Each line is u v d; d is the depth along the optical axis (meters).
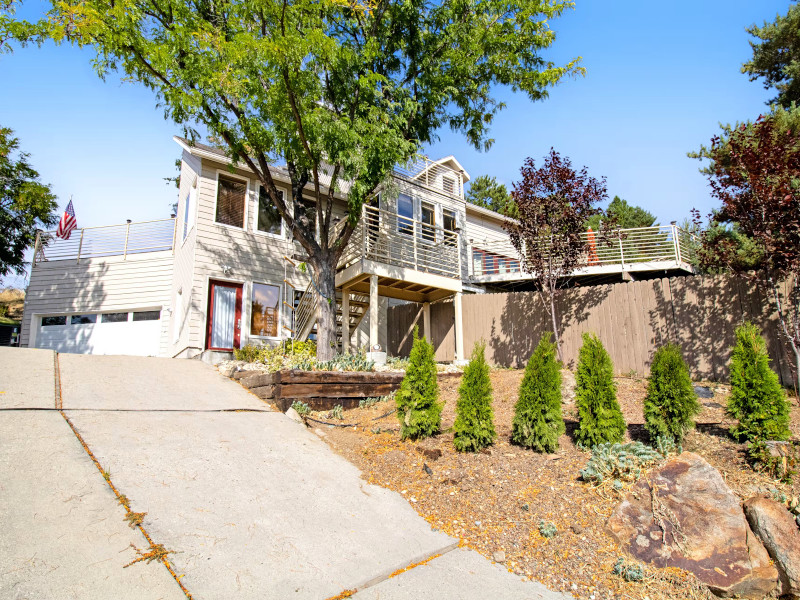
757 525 4.31
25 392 7.18
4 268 24.58
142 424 6.55
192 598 3.27
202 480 5.11
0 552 3.40
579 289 12.70
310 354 13.27
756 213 8.34
